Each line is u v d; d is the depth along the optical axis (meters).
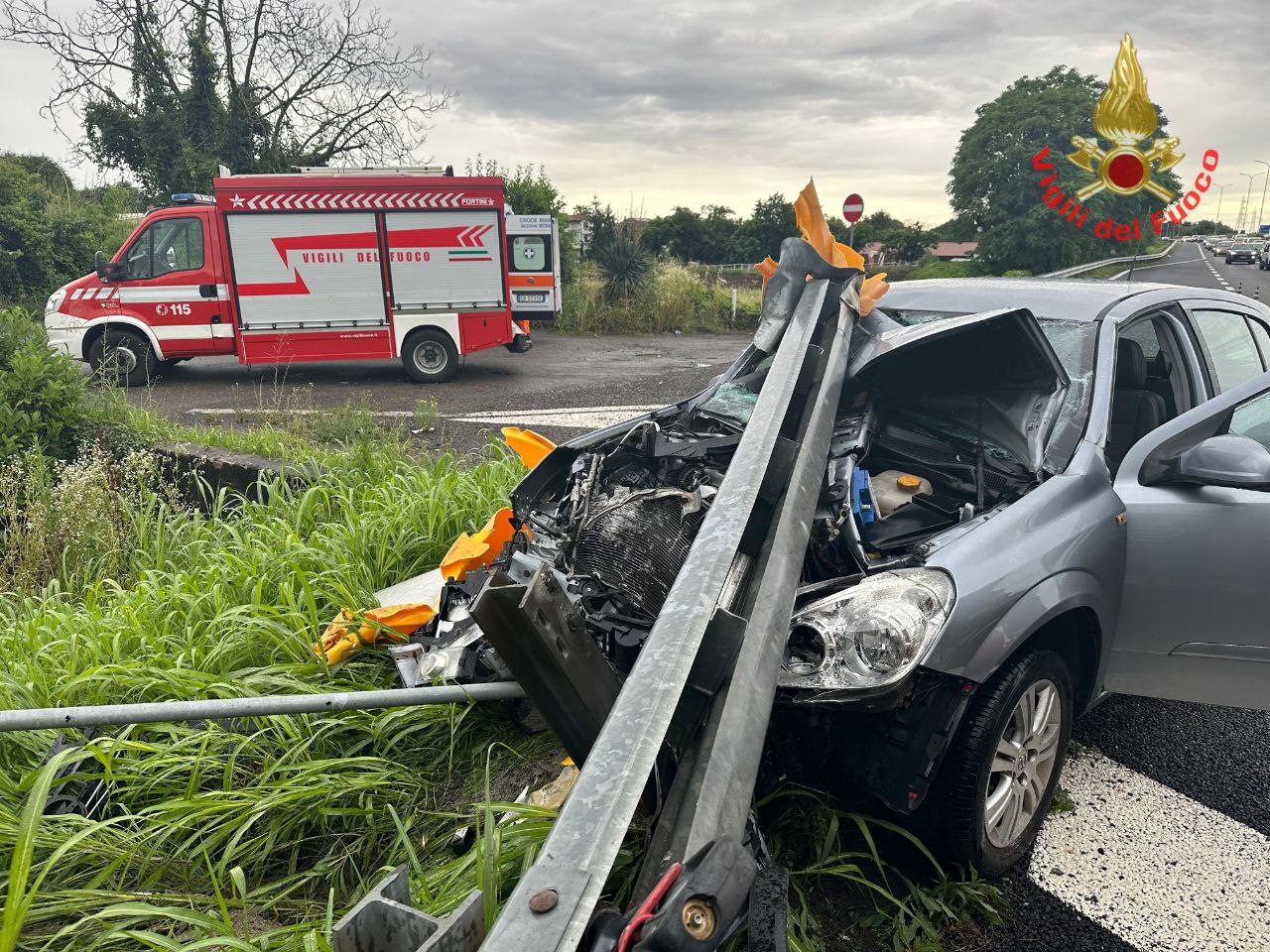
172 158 21.11
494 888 2.02
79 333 11.71
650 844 1.68
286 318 11.84
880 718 2.43
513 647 1.90
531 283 13.62
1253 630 2.93
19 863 2.06
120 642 3.63
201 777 2.93
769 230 71.25
